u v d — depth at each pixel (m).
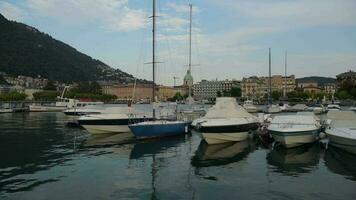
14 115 72.88
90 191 15.78
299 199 14.60
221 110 31.59
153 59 37.22
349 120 27.55
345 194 15.23
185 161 22.42
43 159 23.02
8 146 28.66
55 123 51.56
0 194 15.32
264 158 23.17
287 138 25.75
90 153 25.34
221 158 23.31
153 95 36.94
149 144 29.75
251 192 15.56
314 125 27.91
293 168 20.20
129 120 36.84
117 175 18.67
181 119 38.38
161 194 15.36
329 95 148.50
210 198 14.79
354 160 22.33
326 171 19.41
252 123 32.06
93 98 147.62
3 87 162.38
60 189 16.08
